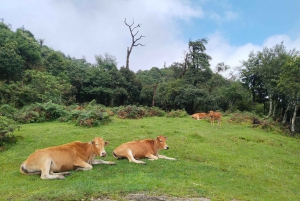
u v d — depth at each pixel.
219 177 7.79
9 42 39.47
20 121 17.28
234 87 39.84
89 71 45.03
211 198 5.88
